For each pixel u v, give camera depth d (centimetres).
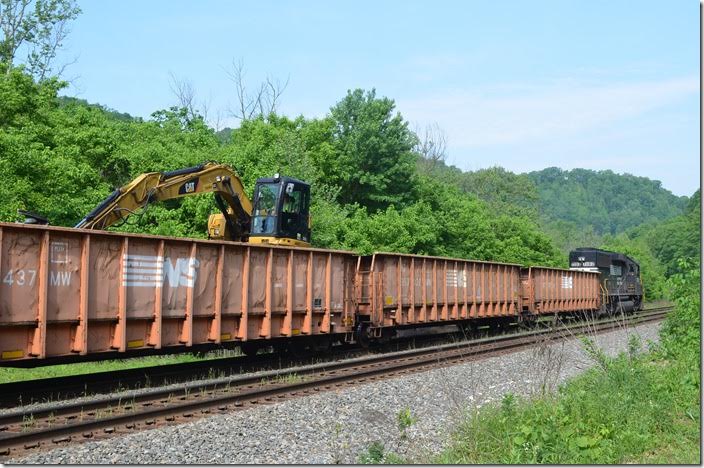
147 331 1363
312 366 1559
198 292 1467
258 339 1653
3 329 1106
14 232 1112
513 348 2138
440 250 4178
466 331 2656
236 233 2016
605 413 1035
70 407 1020
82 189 2467
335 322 1927
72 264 1205
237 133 3878
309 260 1816
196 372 1459
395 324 2123
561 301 3406
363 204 4416
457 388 1395
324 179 4150
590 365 1739
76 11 4041
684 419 1067
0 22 3884
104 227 1612
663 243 10356
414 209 4194
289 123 4184
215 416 1056
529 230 6031
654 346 1794
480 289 2659
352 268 2028
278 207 1969
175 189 1789
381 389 1356
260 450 895
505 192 9094
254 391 1211
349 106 4494
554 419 951
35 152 2225
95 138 2789
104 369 1605
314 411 1132
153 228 2567
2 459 795
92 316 1238
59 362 1214
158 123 4056
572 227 13700
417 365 1702
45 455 815
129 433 941
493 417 1004
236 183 2003
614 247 7662
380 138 4372
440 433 1023
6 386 1174
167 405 1098
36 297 1144
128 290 1306
